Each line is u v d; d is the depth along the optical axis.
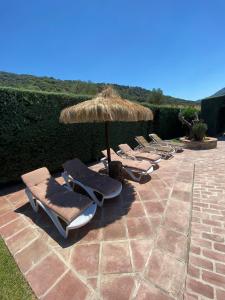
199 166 8.02
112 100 4.80
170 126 18.12
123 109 4.41
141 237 3.43
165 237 3.41
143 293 2.36
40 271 2.73
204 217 4.10
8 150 5.98
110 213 4.29
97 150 9.63
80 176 5.35
